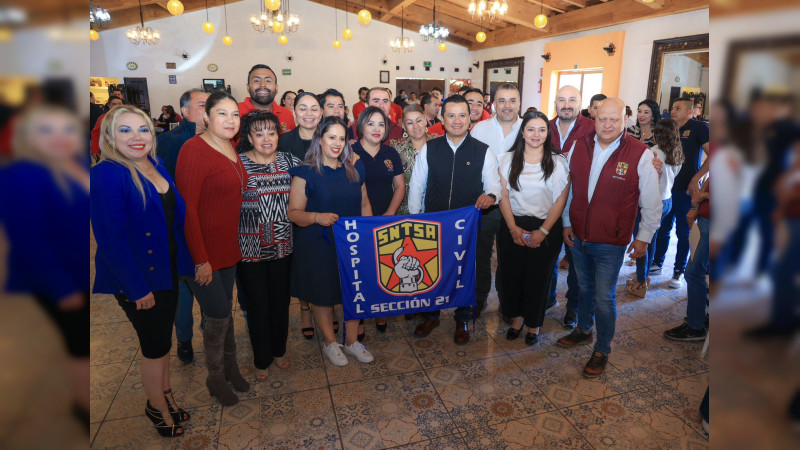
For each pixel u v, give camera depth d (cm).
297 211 227
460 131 255
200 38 1153
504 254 269
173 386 236
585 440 198
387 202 278
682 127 352
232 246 208
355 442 198
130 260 159
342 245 240
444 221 251
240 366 255
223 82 1186
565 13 880
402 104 759
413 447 195
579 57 864
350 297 248
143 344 180
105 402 221
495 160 262
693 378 243
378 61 1277
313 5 1208
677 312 320
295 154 286
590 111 398
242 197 212
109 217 152
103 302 331
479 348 275
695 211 266
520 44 1079
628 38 758
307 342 283
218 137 199
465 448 194
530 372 249
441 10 1099
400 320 312
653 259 396
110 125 152
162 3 991
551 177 249
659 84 705
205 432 203
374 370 252
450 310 329
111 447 193
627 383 239
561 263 413
